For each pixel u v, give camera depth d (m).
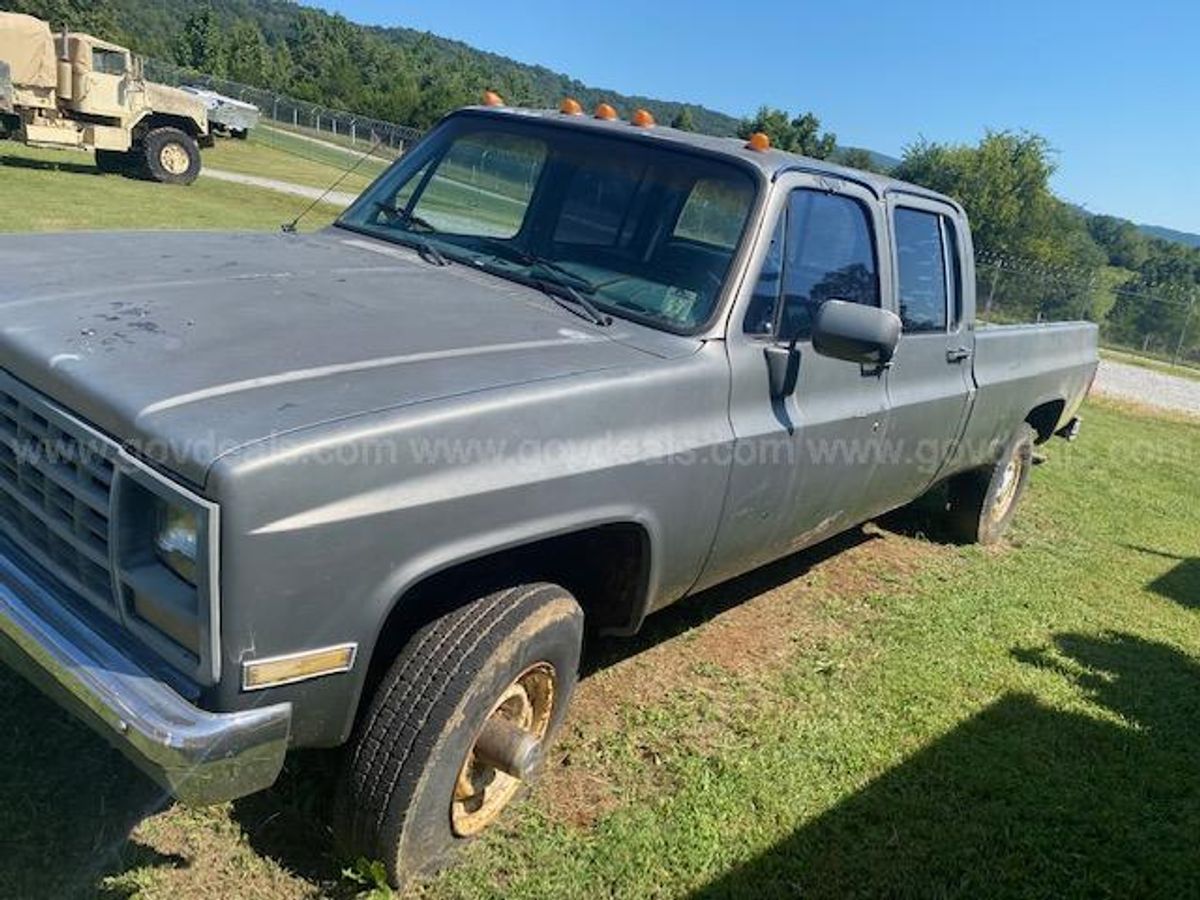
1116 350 29.08
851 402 4.19
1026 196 44.62
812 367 3.87
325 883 2.87
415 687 2.73
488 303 3.43
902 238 4.64
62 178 20.11
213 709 2.33
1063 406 7.00
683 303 3.52
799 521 4.14
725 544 3.68
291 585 2.30
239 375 2.53
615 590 3.43
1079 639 5.51
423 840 2.82
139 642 2.43
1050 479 9.22
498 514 2.68
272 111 55.53
